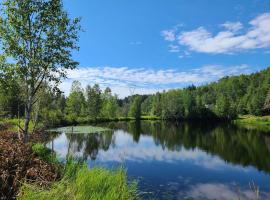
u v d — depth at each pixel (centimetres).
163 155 3091
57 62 1441
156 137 5084
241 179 2152
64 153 2608
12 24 1342
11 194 739
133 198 905
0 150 927
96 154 2891
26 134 1428
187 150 3525
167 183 1922
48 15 1401
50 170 931
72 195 702
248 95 13462
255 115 12456
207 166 2573
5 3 1331
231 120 12312
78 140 4091
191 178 2111
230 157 3061
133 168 2353
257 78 17100
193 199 1620
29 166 906
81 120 8438
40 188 717
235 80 17625
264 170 2447
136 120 12281
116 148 3459
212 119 12975
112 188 816
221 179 2122
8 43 1347
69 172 956
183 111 12838
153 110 14350
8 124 3075
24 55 1360
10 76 1373
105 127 7219
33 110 1659
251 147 3850
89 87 10175
